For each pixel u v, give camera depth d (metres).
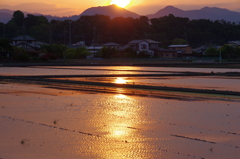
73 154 6.92
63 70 41.00
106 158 6.70
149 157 6.75
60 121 10.01
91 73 34.97
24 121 10.00
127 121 10.05
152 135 8.45
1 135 8.37
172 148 7.36
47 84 21.91
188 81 25.09
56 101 14.08
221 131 8.85
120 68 46.53
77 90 18.36
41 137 8.20
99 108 12.30
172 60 81.00
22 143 7.68
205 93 17.12
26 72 36.44
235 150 7.21
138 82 23.94
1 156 6.78
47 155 6.85
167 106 12.83
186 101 14.20
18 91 17.86
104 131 8.82
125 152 7.07
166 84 22.41
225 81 25.27
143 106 12.80
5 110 11.86
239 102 13.96
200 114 11.19
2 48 67.94
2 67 48.59
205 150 7.21
